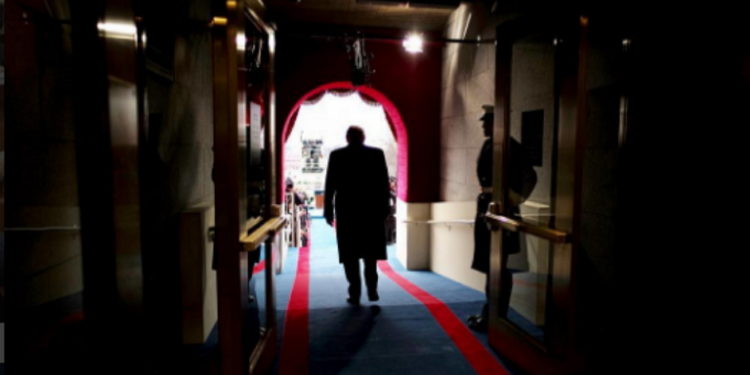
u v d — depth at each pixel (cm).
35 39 156
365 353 303
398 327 353
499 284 306
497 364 287
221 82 205
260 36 289
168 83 265
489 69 452
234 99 206
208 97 361
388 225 873
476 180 492
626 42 254
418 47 491
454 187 568
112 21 181
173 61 273
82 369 176
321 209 1323
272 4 533
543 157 339
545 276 327
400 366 284
